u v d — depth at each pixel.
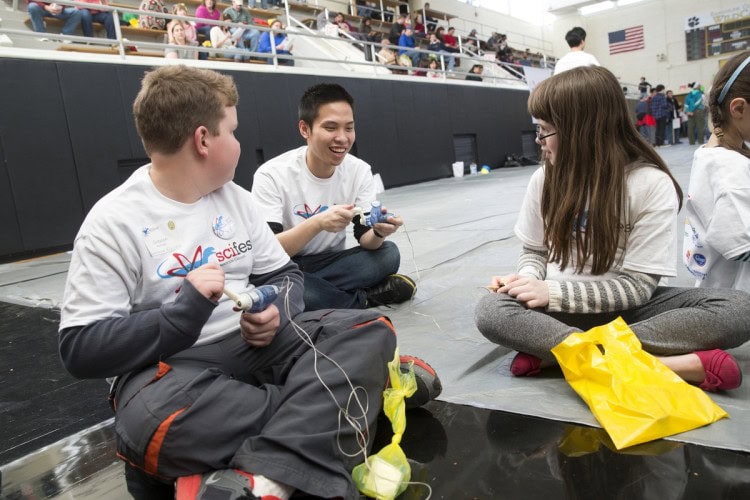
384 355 1.06
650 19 17.80
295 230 1.86
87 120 5.02
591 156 1.29
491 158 11.44
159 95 1.02
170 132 1.03
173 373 0.96
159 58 5.71
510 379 1.35
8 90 4.53
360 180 2.11
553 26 19.38
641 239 1.28
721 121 1.40
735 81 1.32
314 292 1.90
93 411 1.47
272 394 0.98
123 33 6.95
